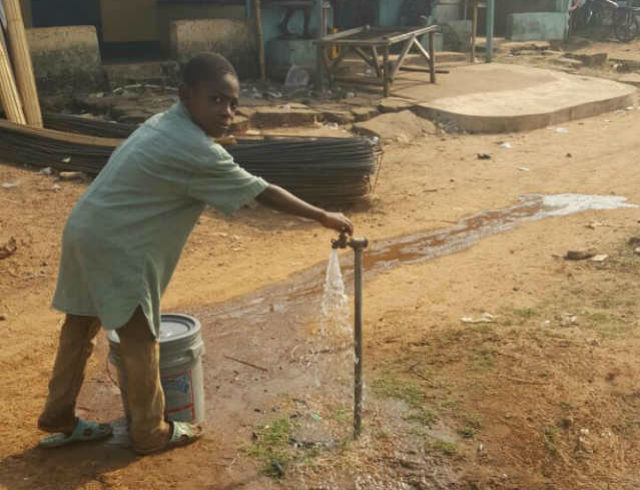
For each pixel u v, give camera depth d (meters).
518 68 17.72
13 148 9.73
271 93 14.46
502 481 3.71
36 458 3.96
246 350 5.23
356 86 15.18
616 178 10.20
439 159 11.30
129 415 3.97
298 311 5.93
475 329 5.27
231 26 15.59
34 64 13.23
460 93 14.84
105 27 16.31
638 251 6.83
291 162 8.46
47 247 7.22
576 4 23.33
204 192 3.50
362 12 19.27
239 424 4.25
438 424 4.16
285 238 7.82
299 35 16.48
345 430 4.13
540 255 7.05
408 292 6.25
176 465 3.86
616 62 20.39
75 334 3.82
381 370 4.79
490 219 8.46
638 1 26.00
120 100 12.92
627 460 3.84
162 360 3.88
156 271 3.58
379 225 8.26
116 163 3.54
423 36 18.84
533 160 11.29
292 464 3.85
